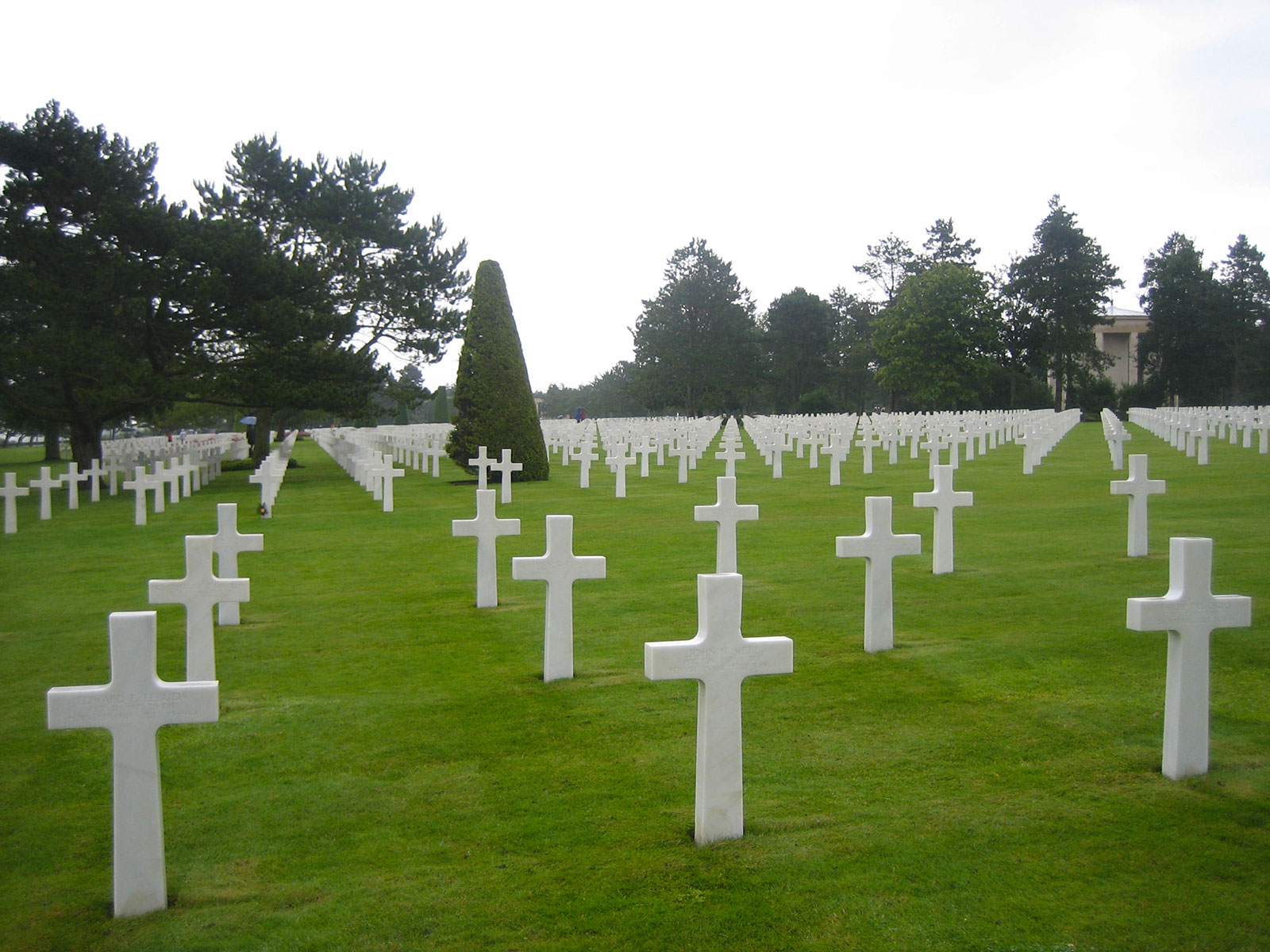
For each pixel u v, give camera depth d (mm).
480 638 8961
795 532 14141
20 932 4180
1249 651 7215
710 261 81812
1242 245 86750
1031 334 77625
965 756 5656
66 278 26812
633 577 11391
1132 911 4004
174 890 4488
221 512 9781
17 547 16703
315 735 6523
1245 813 4770
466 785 5566
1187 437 25406
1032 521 13961
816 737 6039
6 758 6363
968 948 3795
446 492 23594
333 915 4211
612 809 5141
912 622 8711
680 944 3887
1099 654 7441
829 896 4184
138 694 4191
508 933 4016
